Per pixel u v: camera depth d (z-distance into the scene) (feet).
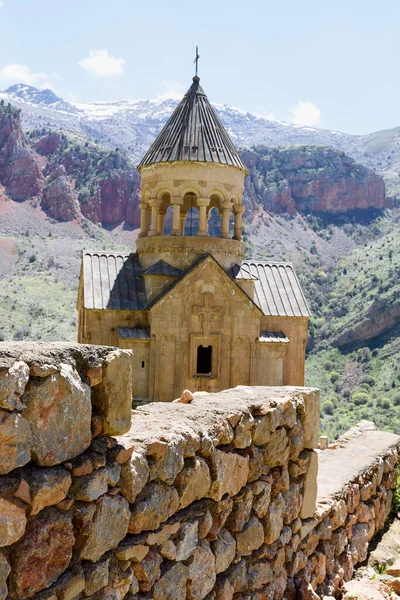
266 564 27.63
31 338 315.17
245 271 96.22
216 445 24.36
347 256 596.70
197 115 97.66
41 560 16.16
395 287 435.12
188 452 22.50
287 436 30.40
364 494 40.63
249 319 92.68
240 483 25.93
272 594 28.09
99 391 19.03
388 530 44.04
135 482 19.49
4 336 311.68
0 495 14.92
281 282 102.63
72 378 17.35
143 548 19.84
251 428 27.14
